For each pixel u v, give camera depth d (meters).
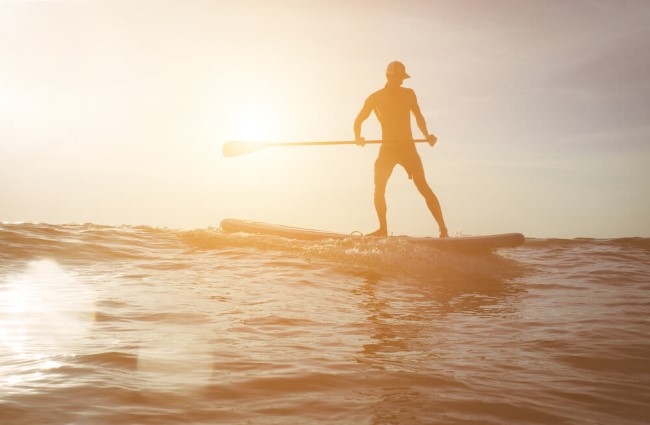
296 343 3.44
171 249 7.33
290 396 2.51
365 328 3.92
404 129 8.05
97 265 6.27
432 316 4.40
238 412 2.31
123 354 3.03
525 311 4.67
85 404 2.30
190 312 4.17
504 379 2.85
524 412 2.41
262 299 4.77
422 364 3.07
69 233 7.75
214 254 7.03
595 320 4.31
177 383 2.62
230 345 3.32
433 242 7.54
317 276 5.91
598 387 2.77
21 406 2.25
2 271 5.75
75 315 3.97
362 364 3.03
